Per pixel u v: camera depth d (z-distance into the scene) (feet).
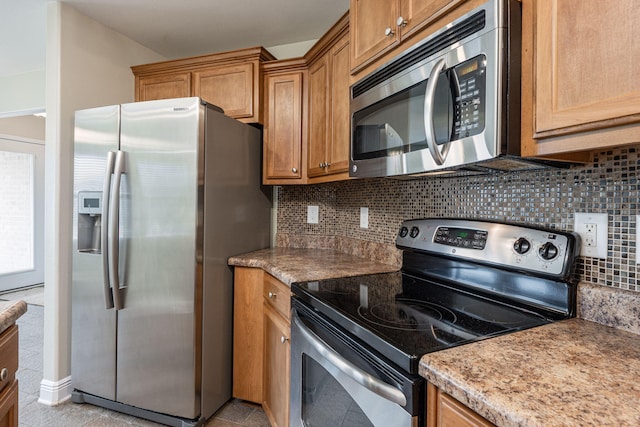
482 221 4.13
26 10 7.07
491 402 1.82
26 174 14.62
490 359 2.32
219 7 6.95
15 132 14.03
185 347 5.77
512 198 3.97
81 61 7.04
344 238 7.51
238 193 7.00
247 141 7.30
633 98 2.05
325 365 3.52
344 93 5.65
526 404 1.77
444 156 3.26
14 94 10.80
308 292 4.14
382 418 2.62
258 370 6.40
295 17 7.34
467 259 4.13
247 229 7.39
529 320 3.20
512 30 2.74
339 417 3.28
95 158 6.21
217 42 8.46
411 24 3.74
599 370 2.16
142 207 5.89
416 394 2.36
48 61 6.63
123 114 5.99
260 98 7.51
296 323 4.25
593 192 3.21
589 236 3.23
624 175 3.00
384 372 2.63
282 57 8.64
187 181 5.74
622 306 2.92
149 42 8.43
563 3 2.43
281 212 8.59
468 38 3.00
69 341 6.73
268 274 6.09
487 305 3.67
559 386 1.96
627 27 2.08
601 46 2.21
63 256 6.64
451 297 3.98
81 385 6.39
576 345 2.57
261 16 7.27
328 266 5.78
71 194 6.78
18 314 3.13
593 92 2.26
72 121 6.84
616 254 3.05
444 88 3.28
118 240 5.93
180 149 5.76
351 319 3.20
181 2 6.78
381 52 4.26
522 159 2.93
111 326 6.12
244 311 6.53
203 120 5.84
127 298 5.98
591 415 1.67
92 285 6.22
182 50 8.90
